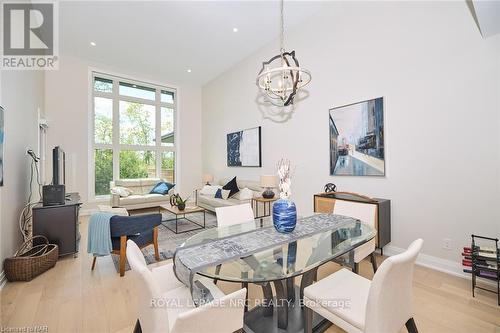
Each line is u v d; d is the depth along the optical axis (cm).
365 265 262
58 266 266
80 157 522
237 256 142
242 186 516
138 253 130
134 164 610
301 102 400
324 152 365
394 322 116
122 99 589
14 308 189
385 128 291
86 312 184
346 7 330
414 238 268
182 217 504
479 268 198
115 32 418
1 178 229
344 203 247
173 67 570
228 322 97
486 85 219
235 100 561
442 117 246
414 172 267
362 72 314
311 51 381
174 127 680
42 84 457
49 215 280
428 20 255
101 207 332
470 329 163
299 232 183
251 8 358
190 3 344
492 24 195
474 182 228
